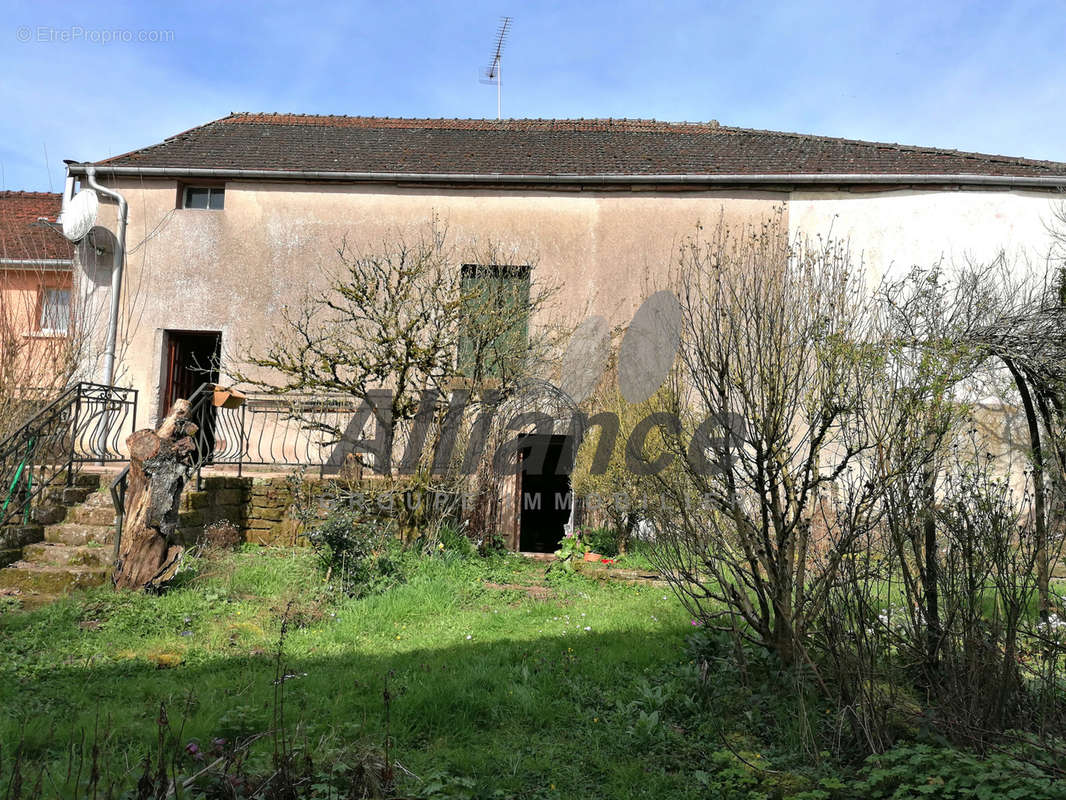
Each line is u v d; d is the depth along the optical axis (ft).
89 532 26.35
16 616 21.18
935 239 38.01
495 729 15.31
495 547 34.83
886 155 42.52
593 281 40.34
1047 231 37.60
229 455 39.01
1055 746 12.40
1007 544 14.43
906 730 13.94
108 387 31.83
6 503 26.07
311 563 28.02
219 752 11.84
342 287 33.45
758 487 16.71
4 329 32.89
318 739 13.69
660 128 51.19
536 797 12.58
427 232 40.68
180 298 40.52
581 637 21.20
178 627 21.49
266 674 17.99
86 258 40.83
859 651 14.30
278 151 44.60
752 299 18.35
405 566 29.07
